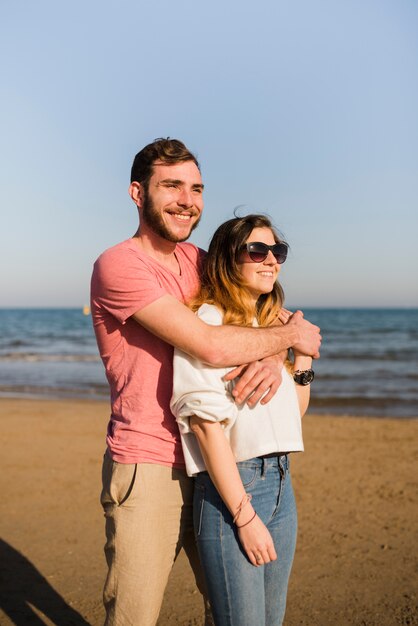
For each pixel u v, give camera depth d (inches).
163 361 96.1
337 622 141.3
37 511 216.7
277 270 100.5
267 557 83.8
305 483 252.1
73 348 1467.8
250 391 88.3
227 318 97.0
